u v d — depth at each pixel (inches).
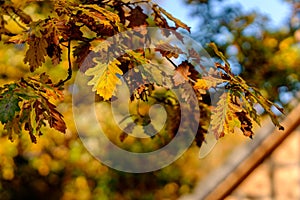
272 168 197.5
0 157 315.0
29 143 309.1
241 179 201.9
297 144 193.3
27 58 74.4
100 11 75.7
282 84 351.6
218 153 350.3
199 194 209.6
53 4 75.8
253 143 199.9
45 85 76.7
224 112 76.2
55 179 369.1
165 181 390.9
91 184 368.5
